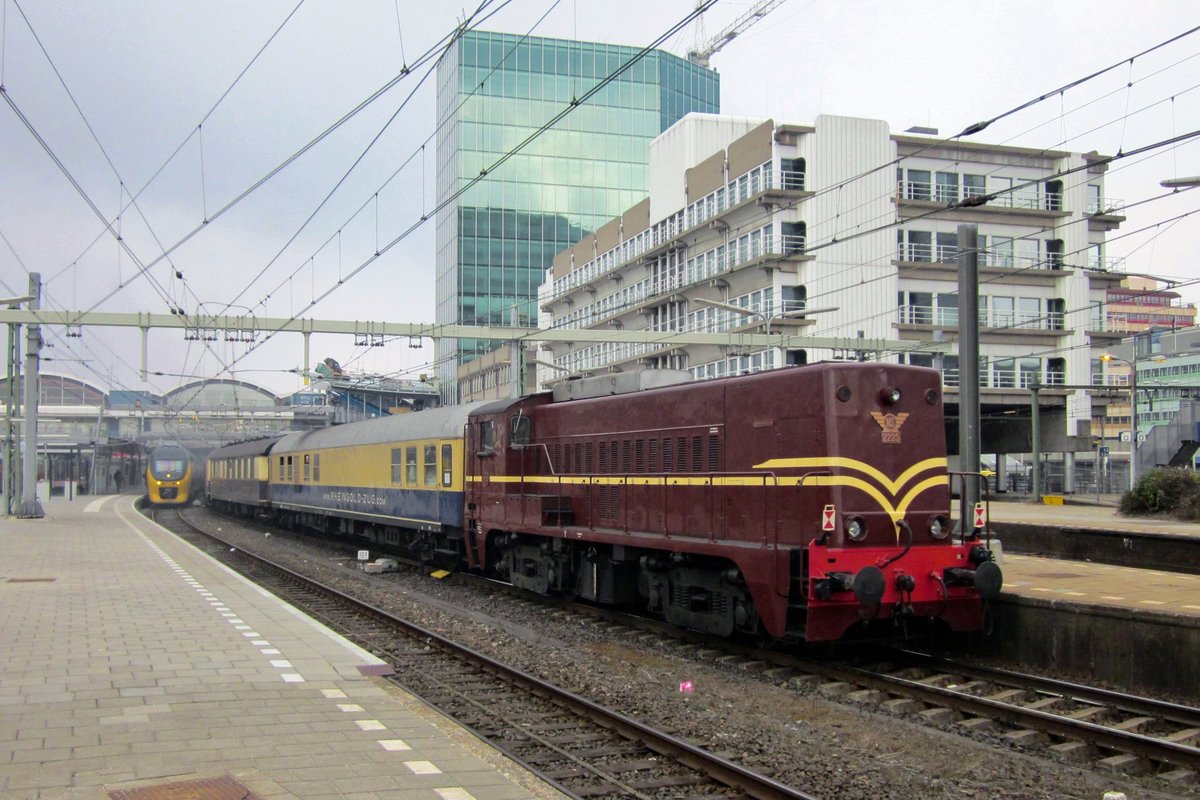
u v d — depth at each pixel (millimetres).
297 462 35219
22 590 17188
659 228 51875
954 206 16328
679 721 9812
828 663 12477
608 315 55531
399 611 17516
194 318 27625
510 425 19531
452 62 77500
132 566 21672
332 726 8203
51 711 8555
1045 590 14570
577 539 17078
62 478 68562
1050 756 9023
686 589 14719
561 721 9828
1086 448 44531
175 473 56594
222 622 13617
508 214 75938
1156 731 9719
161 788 6453
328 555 28766
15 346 40156
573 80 77750
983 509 12773
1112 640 11805
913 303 43250
